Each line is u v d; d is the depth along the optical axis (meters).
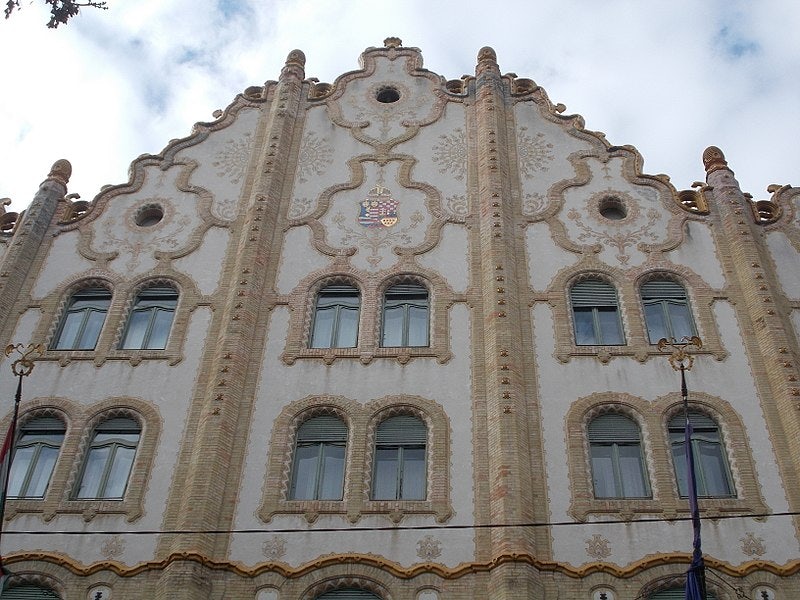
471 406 19.17
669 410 19.11
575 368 19.91
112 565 16.83
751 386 19.52
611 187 24.14
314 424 19.28
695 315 21.17
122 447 19.16
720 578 16.45
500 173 24.14
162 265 22.75
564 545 16.94
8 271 22.38
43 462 19.05
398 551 16.94
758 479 17.92
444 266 22.28
